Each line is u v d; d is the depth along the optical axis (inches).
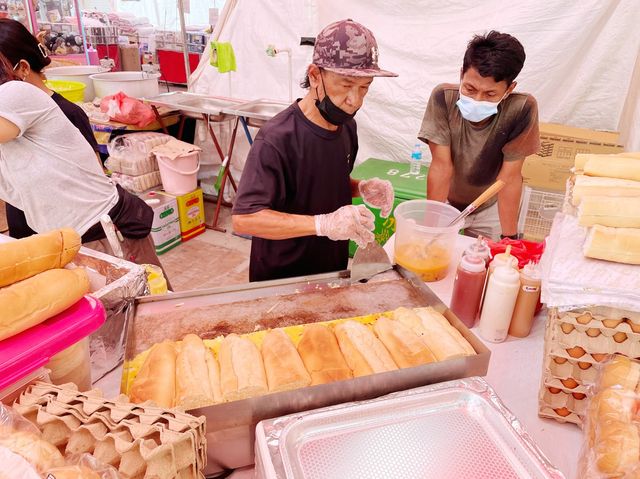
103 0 295.1
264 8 149.9
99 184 82.4
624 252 37.4
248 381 36.1
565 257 39.3
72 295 32.4
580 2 106.0
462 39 121.3
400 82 132.0
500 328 50.7
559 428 40.9
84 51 195.6
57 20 187.8
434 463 28.0
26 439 24.7
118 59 251.9
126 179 153.6
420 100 130.9
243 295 49.4
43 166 74.3
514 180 88.0
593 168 45.9
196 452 26.4
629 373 32.5
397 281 53.6
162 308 46.7
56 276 32.2
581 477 29.6
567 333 37.7
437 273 62.4
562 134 101.4
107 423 26.3
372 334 43.3
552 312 40.3
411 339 42.1
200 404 34.7
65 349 32.7
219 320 45.4
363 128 142.9
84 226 80.5
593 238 38.1
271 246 67.9
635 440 27.6
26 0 159.3
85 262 51.5
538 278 49.7
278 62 154.1
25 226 84.2
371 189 72.6
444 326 44.2
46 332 30.7
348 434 30.0
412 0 126.0
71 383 30.6
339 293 50.7
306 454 28.4
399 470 27.5
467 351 40.6
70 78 171.2
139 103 157.2
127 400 30.2
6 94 67.2
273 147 58.4
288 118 60.5
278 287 51.0
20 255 31.1
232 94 169.0
